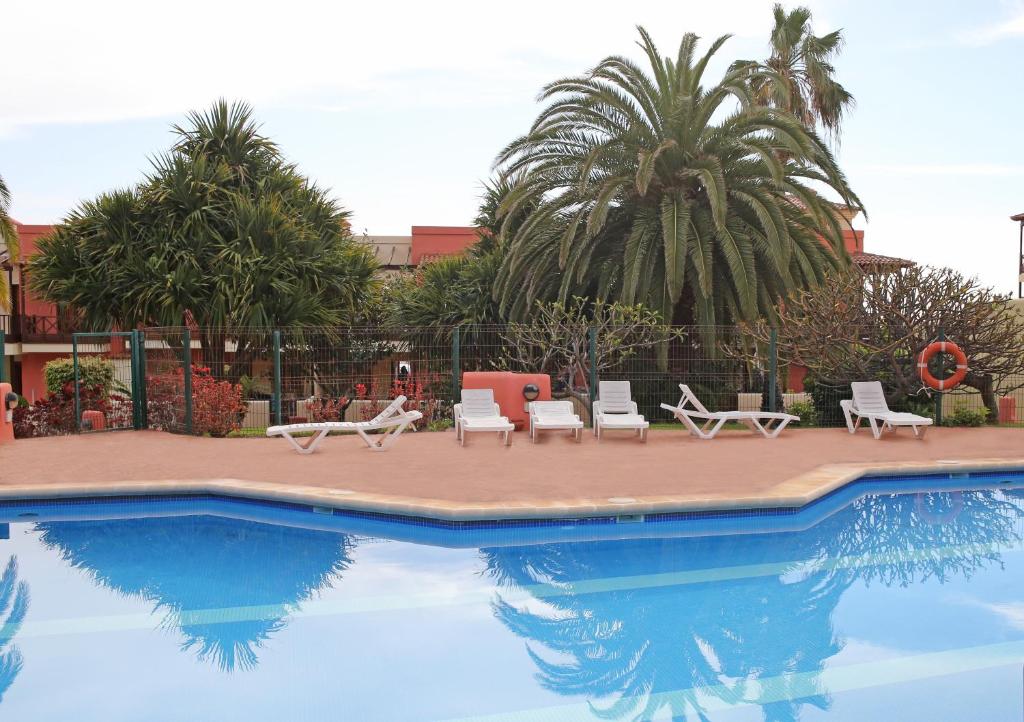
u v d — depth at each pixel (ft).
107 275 64.59
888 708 13.20
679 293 53.36
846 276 56.70
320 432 38.70
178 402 48.16
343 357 59.36
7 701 13.44
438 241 122.93
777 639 16.58
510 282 61.52
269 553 23.57
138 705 13.29
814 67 89.20
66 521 28.19
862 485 33.86
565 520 25.59
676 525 26.45
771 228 52.85
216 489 29.81
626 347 54.80
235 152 73.26
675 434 47.03
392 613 18.24
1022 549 24.13
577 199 59.26
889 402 54.03
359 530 26.53
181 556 23.29
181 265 63.10
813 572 21.59
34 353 94.07
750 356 54.39
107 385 56.75
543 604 18.92
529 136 57.93
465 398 43.37
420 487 28.96
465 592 19.84
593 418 45.19
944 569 21.90
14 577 21.20
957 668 14.99
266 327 60.49
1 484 29.96
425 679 14.46
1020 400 61.26
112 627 17.25
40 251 73.31
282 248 65.72
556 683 14.26
